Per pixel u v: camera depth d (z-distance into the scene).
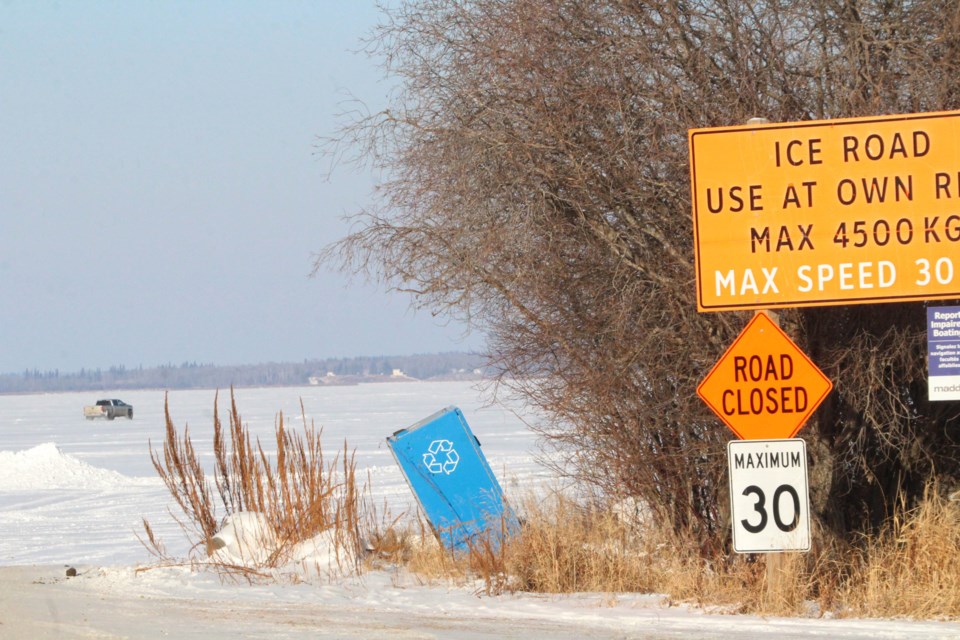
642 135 45.94
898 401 45.88
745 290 41.41
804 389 40.12
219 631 35.06
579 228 47.34
